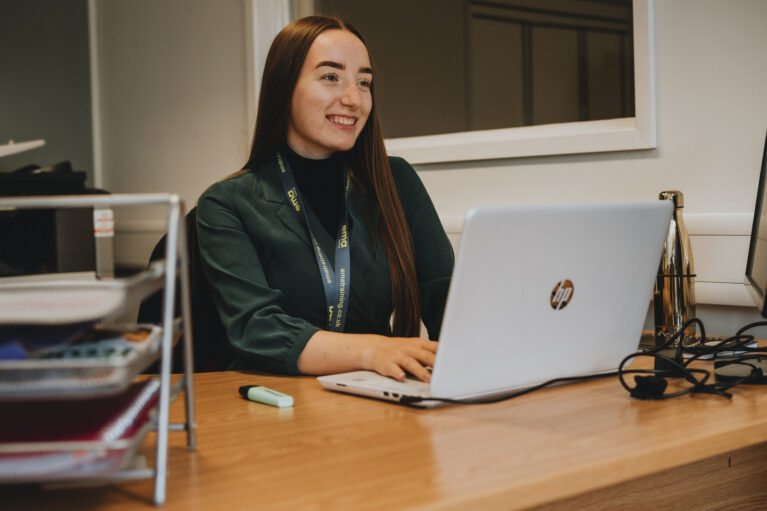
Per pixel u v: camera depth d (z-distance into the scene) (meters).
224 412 1.03
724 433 0.89
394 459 0.79
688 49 1.79
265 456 0.81
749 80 1.71
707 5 1.76
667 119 1.84
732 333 1.76
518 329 1.04
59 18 3.47
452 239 2.24
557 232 1.03
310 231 1.58
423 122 2.51
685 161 1.82
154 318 1.61
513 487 0.71
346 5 2.71
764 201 1.38
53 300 0.66
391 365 1.18
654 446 0.83
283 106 1.64
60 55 3.48
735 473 1.07
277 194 1.60
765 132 1.69
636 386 1.07
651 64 1.84
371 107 1.69
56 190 2.35
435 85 2.47
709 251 1.75
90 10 3.56
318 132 1.61
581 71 2.10
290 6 2.79
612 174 1.94
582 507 0.90
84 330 0.73
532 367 1.08
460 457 0.80
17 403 0.71
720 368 1.21
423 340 1.26
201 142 3.07
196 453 0.83
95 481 0.71
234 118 2.91
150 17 3.25
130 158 3.44
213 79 2.98
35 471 0.62
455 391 1.02
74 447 0.62
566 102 2.14
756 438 0.93
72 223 2.15
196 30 3.04
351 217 1.63
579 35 2.10
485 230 0.95
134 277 0.72
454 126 2.43
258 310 1.41
